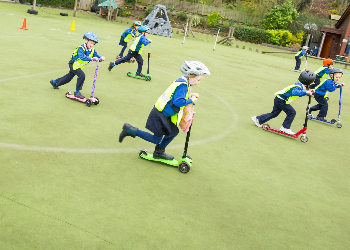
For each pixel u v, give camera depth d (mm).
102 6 32844
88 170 3988
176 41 23109
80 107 6246
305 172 5129
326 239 3447
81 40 14805
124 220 3166
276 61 21094
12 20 17484
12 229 2771
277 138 6539
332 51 31781
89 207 3264
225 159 5078
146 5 40250
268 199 4082
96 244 2781
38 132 4812
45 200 3244
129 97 7523
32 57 9750
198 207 3625
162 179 4109
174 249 2891
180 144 5348
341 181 5012
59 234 2818
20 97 6160
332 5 46344
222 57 18016
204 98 8680
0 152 4031
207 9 39875
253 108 8523
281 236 3363
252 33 34250
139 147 4941
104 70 9875
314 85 10750
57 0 30750
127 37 11500
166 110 4059
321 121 8453
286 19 34562
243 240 3189
